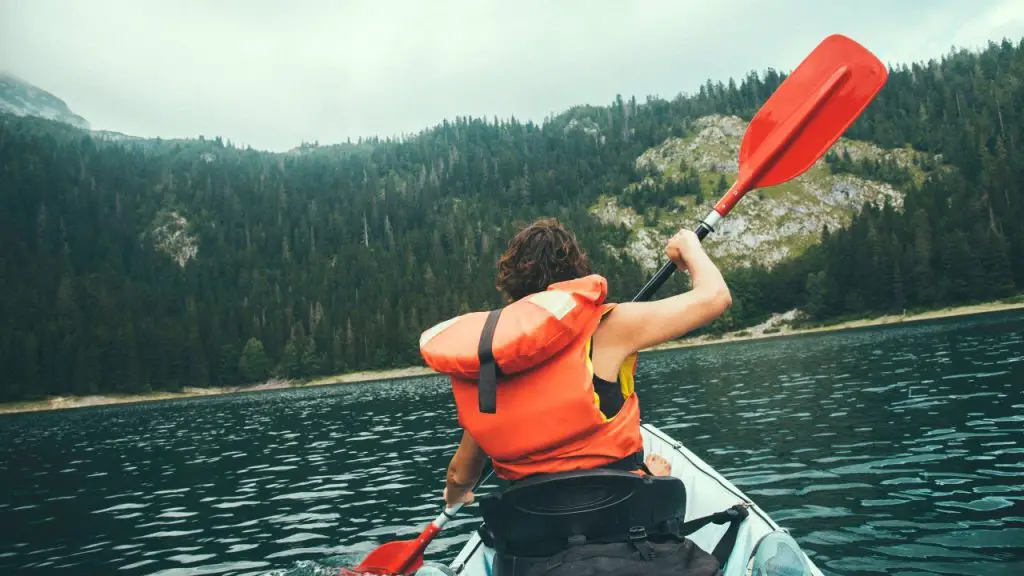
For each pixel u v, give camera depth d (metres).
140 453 17.53
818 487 6.20
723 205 2.46
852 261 88.12
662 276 1.93
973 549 4.20
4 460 18.89
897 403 11.34
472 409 1.62
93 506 9.58
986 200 87.69
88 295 118.88
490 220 172.88
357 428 19.20
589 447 1.55
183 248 177.62
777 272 103.38
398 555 3.41
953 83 172.38
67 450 20.78
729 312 97.25
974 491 5.50
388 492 8.49
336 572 5.18
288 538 6.47
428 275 123.94
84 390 87.25
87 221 163.75
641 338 1.57
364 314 112.25
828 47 2.47
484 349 1.50
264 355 100.06
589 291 1.55
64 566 6.21
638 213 164.00
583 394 1.50
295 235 172.00
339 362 99.56
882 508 5.31
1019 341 23.53
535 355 1.49
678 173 179.75
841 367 22.03
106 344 89.94
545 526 1.57
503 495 1.58
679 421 12.46
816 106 2.42
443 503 7.43
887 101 176.62
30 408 82.62
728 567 2.27
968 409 9.78
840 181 149.38
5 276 124.56
